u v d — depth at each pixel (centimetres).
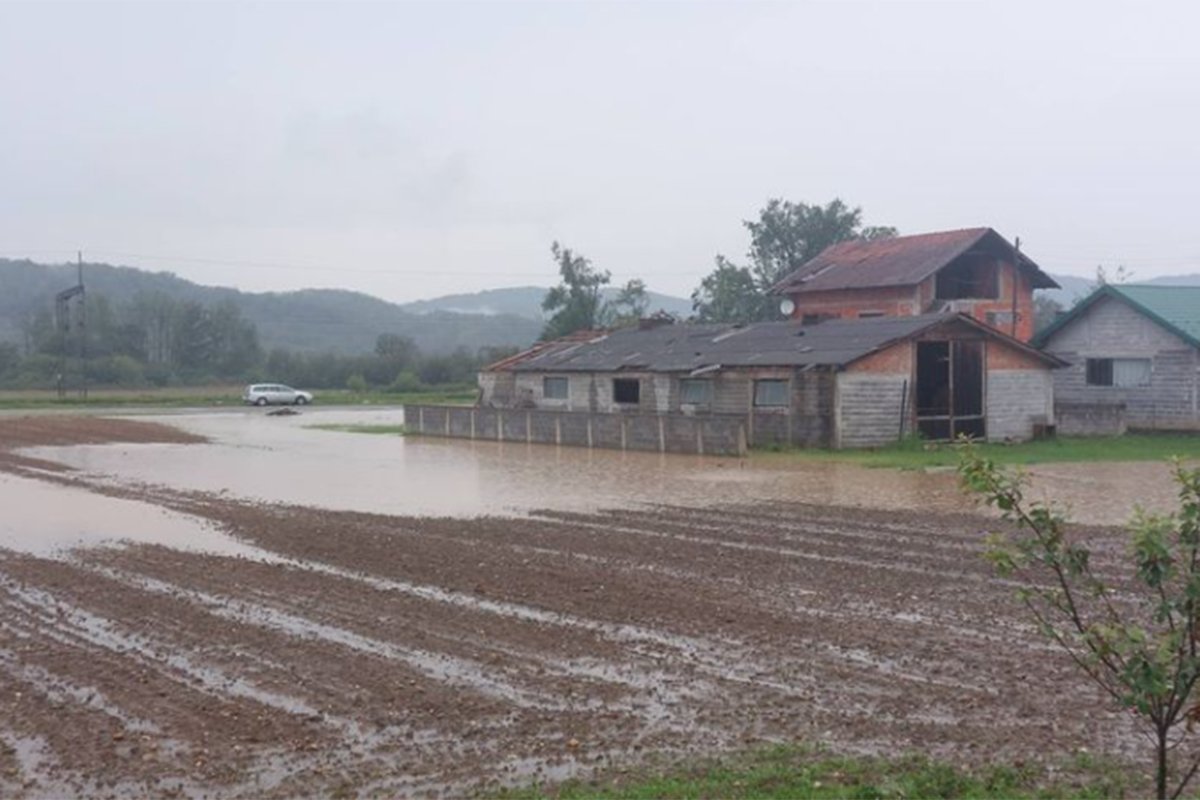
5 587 1630
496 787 856
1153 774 838
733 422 3656
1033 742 923
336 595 1553
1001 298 5588
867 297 5553
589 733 977
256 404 8238
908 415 3825
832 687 1097
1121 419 4078
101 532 2183
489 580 1642
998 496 697
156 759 929
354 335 17238
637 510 2398
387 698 1083
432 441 4694
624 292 8312
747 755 905
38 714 1048
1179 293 4409
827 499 2545
